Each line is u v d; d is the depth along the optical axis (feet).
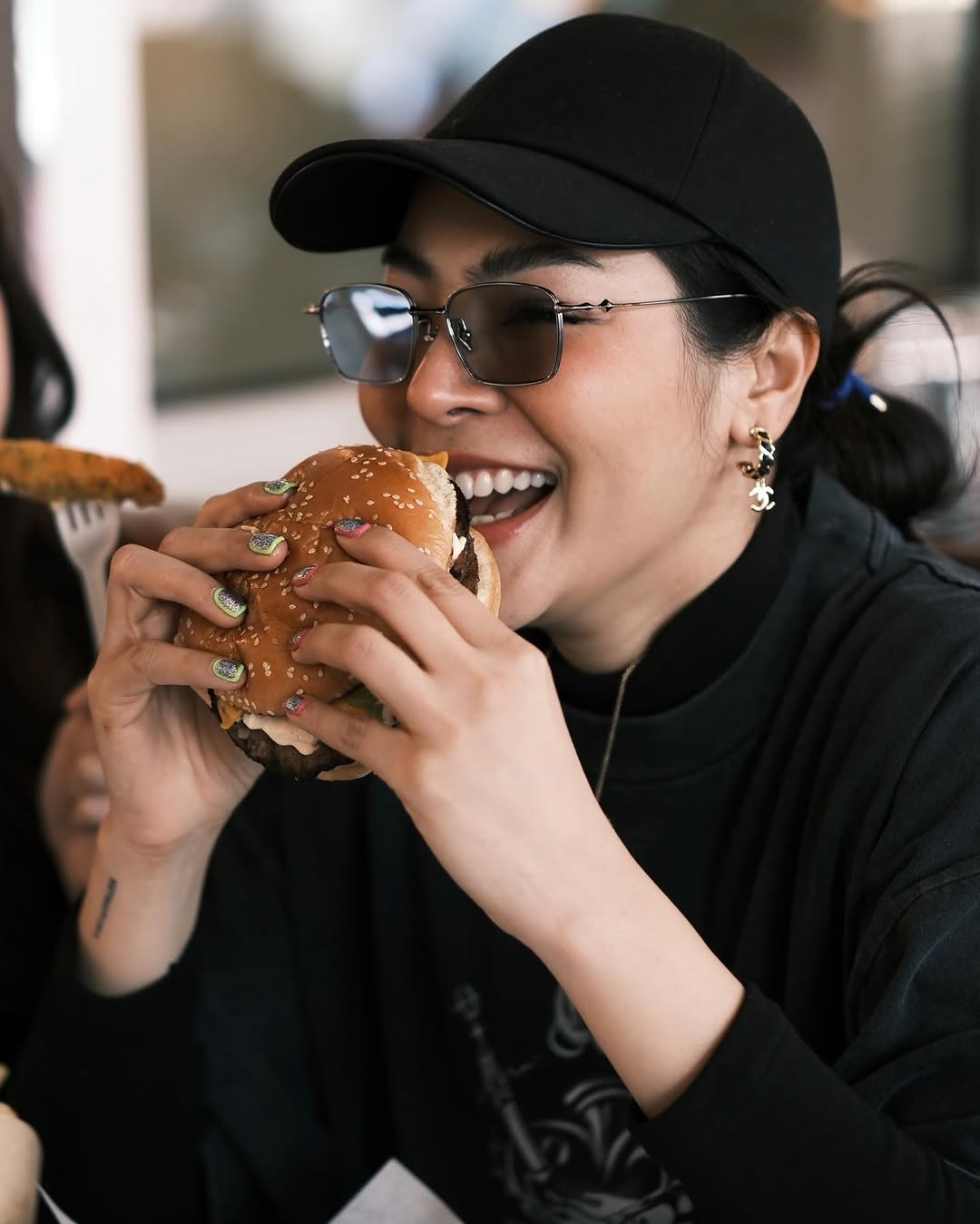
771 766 4.09
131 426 12.54
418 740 2.98
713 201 3.80
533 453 3.88
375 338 4.23
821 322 4.22
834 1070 3.38
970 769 3.55
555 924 3.03
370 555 3.22
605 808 4.26
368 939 4.81
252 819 4.92
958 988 3.34
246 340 13.69
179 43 12.57
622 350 3.75
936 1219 3.04
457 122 4.09
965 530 6.28
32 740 6.16
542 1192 4.33
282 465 14.16
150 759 4.09
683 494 3.97
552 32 4.07
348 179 4.17
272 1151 4.66
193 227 13.10
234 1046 4.76
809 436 4.69
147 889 4.28
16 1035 5.69
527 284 3.73
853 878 3.66
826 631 4.17
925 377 5.98
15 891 5.87
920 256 15.61
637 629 4.25
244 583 3.49
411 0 13.30
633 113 3.83
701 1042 3.12
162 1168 4.44
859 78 14.82
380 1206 3.66
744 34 14.16
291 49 13.15
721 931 4.10
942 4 14.98
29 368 6.91
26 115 11.30
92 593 5.09
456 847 2.98
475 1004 4.46
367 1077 4.81
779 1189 3.04
